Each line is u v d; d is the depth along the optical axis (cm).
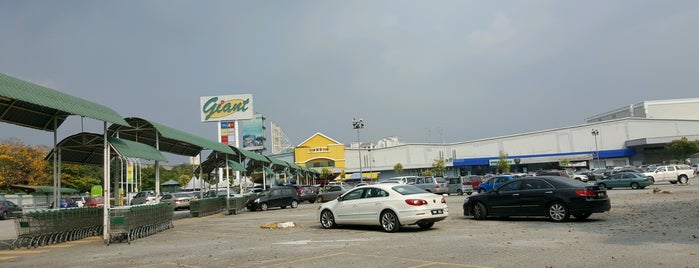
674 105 11025
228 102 6481
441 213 1453
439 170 9412
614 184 3738
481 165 10569
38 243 1417
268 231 1642
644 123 9725
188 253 1141
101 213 1731
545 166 10344
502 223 1593
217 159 3309
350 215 1563
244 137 8675
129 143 1767
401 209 1415
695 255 873
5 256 1209
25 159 5081
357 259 962
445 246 1100
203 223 2209
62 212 1492
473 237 1248
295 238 1380
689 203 1991
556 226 1432
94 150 1778
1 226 2625
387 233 1417
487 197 1730
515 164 10244
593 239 1127
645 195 2695
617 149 9769
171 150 2658
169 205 1938
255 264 946
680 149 8294
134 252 1205
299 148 9644
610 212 1797
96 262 1057
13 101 1343
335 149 9575
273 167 5153
